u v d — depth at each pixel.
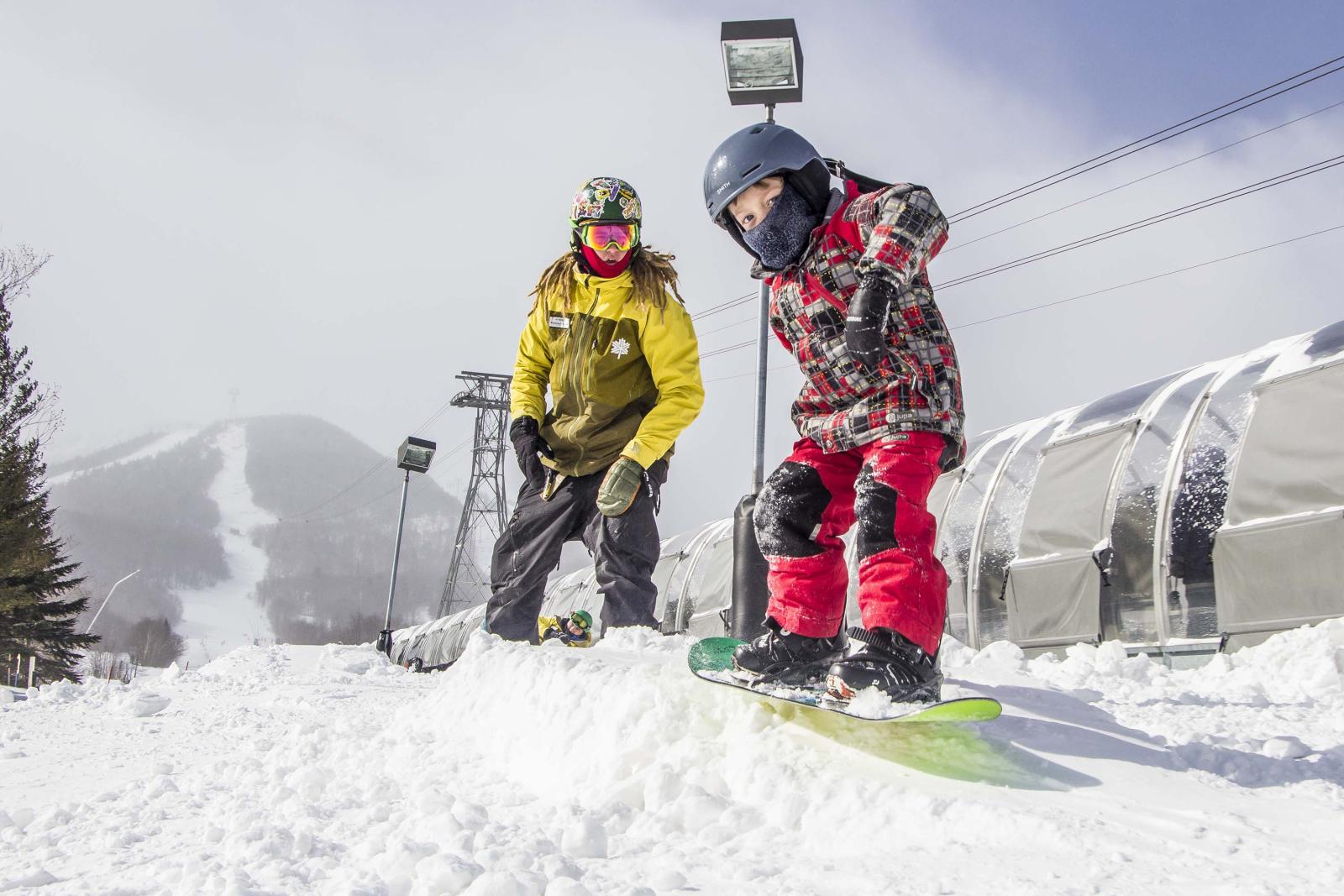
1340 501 6.72
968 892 1.44
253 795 2.65
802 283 2.36
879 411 2.26
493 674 2.97
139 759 3.52
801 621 2.34
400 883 1.65
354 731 3.28
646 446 3.96
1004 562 9.75
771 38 5.91
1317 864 1.42
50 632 33.69
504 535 4.36
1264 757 2.07
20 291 34.34
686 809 1.95
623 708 2.39
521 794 2.38
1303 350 7.79
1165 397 8.94
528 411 4.34
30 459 33.97
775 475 2.46
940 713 1.91
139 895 1.75
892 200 2.16
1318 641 5.37
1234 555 7.36
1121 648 4.98
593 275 4.04
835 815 1.84
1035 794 1.81
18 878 1.91
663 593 16.05
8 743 4.15
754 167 2.33
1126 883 1.41
